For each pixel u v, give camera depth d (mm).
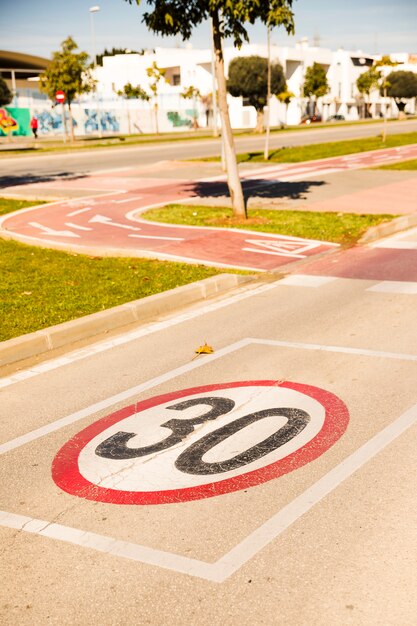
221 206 18141
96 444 5316
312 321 8359
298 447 5078
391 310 8680
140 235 14602
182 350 7488
